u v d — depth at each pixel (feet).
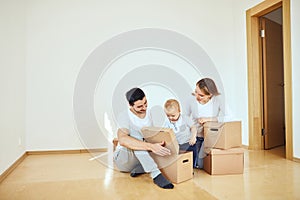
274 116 10.18
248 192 4.90
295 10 7.55
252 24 9.78
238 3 10.53
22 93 8.61
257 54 9.80
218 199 4.57
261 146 9.66
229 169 6.24
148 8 10.30
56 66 9.52
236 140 6.46
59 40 9.57
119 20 10.05
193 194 4.86
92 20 9.84
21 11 8.54
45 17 9.50
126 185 5.50
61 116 9.48
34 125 9.27
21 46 8.51
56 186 5.46
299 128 7.44
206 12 10.78
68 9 9.68
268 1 8.71
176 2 10.54
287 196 4.64
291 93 7.68
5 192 5.08
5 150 6.38
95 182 5.74
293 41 7.63
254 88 9.72
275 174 6.17
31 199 4.68
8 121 6.74
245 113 10.07
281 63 10.75
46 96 9.40
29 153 9.17
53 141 9.39
